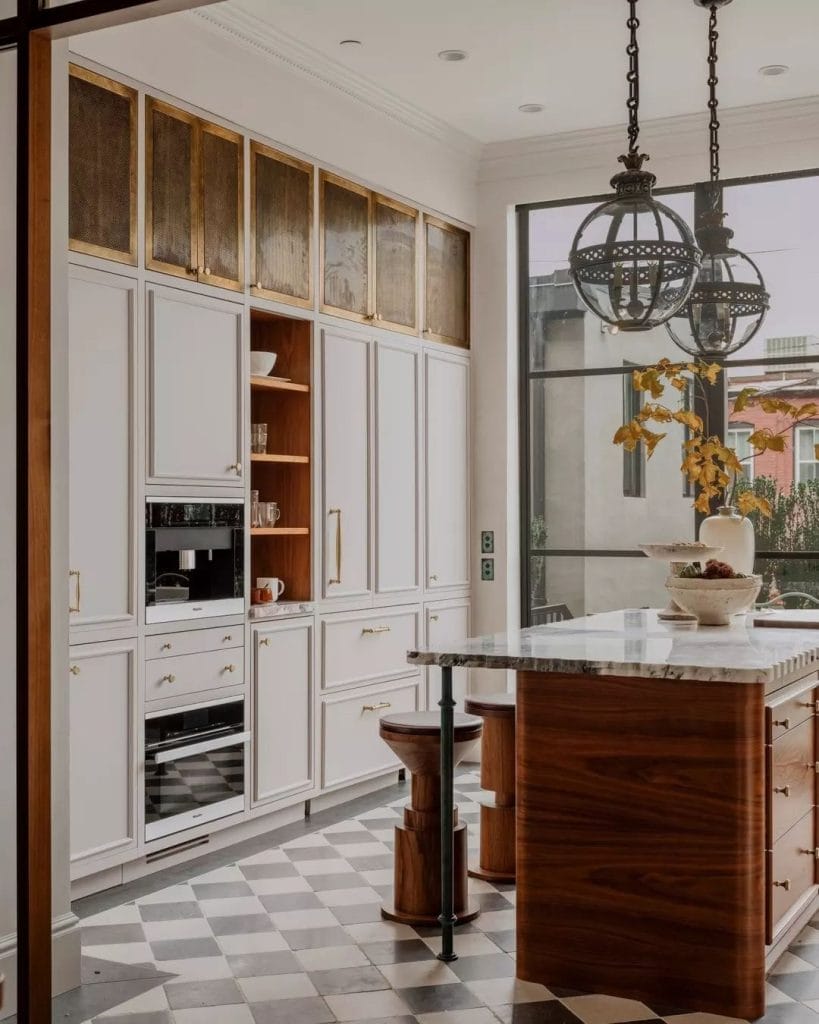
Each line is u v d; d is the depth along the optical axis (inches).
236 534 180.1
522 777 126.4
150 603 162.9
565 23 182.1
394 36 186.5
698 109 223.5
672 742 119.6
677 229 125.9
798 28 184.4
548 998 121.0
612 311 127.8
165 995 121.4
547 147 240.5
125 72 158.6
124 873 160.9
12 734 117.8
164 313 165.9
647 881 120.5
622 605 244.8
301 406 199.6
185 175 170.1
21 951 100.3
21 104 101.9
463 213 244.8
